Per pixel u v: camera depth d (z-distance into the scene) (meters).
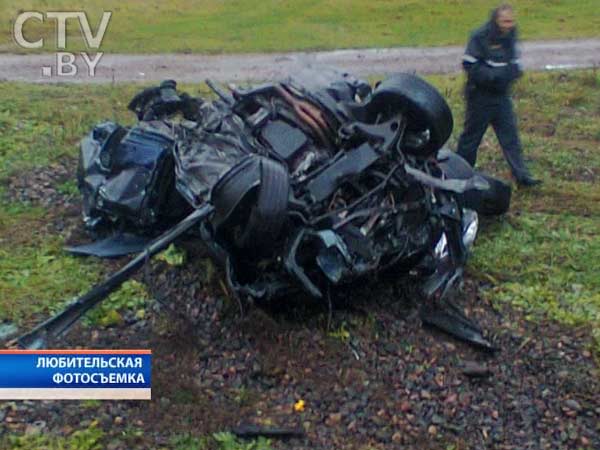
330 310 6.11
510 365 5.91
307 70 6.98
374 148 6.14
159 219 7.04
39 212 8.03
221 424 5.25
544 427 5.35
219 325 6.14
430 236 6.34
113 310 6.26
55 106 11.91
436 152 6.45
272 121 6.48
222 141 6.48
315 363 5.84
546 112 12.56
